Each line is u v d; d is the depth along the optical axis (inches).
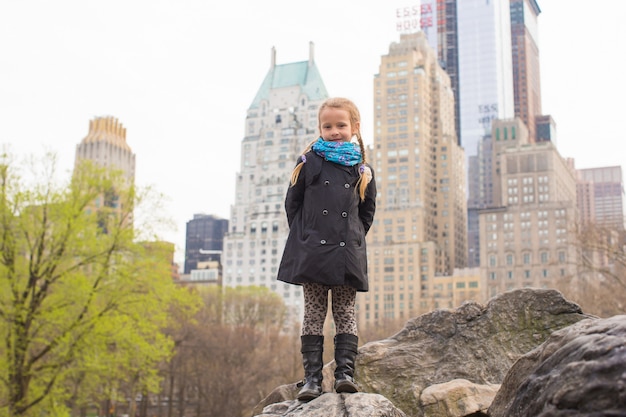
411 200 5388.8
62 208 844.0
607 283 1370.6
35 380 856.9
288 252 213.9
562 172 6294.3
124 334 844.6
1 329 817.5
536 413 159.3
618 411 139.2
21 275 844.6
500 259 4638.3
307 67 6815.9
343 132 219.8
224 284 6077.8
